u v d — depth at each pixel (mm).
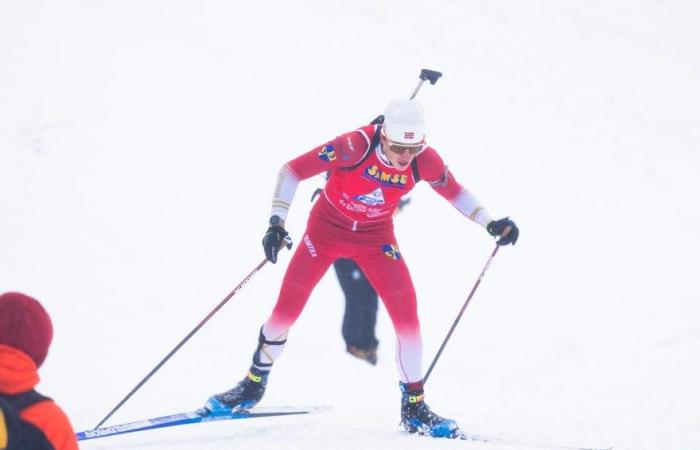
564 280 30984
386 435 14117
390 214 14977
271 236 14000
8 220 28031
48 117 36094
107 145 35562
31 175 31422
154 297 24625
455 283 29359
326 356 21500
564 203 41906
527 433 15930
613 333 23984
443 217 35812
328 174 16891
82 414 16297
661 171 49344
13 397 6414
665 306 27953
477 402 18578
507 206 39938
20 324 6621
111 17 49031
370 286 20797
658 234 39312
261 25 56531
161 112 40250
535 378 20203
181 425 15156
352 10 64000
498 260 32219
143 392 17906
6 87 37469
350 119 46406
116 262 26750
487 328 25031
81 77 40781
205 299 25078
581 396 18672
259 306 24969
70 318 22359
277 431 14477
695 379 19016
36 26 44219
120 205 31156
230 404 14445
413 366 14508
